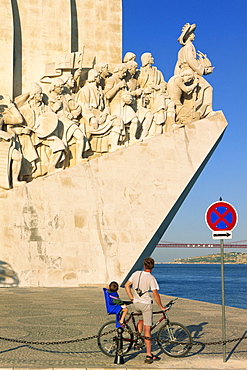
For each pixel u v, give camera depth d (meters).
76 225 17.77
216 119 20.03
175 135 19.41
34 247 17.20
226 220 7.30
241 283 50.09
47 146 18.73
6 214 17.05
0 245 16.92
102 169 18.36
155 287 7.07
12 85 19.50
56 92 19.39
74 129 18.97
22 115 18.62
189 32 22.02
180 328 7.31
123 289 16.91
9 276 16.91
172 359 7.05
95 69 20.72
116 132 19.48
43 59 20.66
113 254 18.00
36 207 17.39
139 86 21.59
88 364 6.63
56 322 9.91
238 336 8.68
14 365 6.44
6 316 10.62
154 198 18.78
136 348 7.07
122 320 6.99
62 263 17.44
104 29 22.27
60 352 7.35
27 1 20.62
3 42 19.59
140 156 18.86
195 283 49.25
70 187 17.88
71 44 21.19
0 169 17.28
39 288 16.70
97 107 20.03
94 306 12.20
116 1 22.58
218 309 12.66
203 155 19.61
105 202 18.20
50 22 20.88
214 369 6.54
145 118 20.47
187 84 21.73
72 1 21.81
